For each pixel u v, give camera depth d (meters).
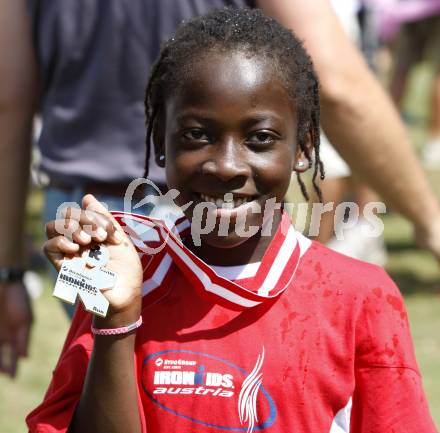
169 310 3.47
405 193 4.95
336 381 3.41
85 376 3.36
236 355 3.39
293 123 3.45
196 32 3.46
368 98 4.68
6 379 7.73
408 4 14.05
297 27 4.60
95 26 4.82
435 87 15.62
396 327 3.49
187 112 3.35
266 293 3.47
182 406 3.38
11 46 5.00
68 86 4.93
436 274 10.28
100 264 3.23
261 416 3.37
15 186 5.16
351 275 3.52
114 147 4.82
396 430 3.41
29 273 10.03
